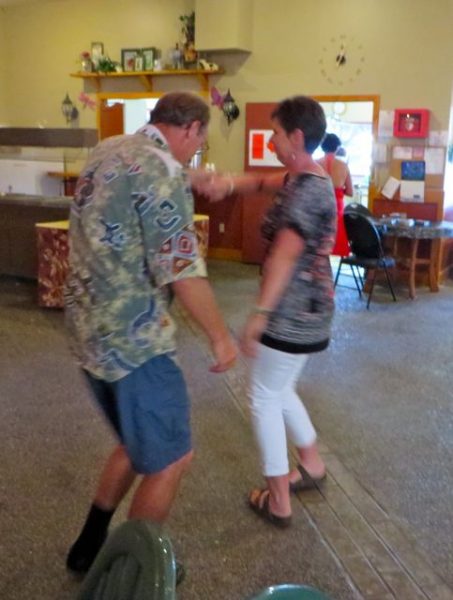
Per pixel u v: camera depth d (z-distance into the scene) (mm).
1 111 9305
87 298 1686
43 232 5180
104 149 1709
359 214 5781
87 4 8445
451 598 2023
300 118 2020
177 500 2523
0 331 4730
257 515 2439
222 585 2061
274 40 7375
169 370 1722
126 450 1819
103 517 2010
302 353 2164
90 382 1787
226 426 3186
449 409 3475
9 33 9109
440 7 6523
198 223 5641
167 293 1744
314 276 2109
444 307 5777
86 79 8641
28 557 2170
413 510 2504
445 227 6074
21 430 3105
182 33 7867
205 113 1765
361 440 3088
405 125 6801
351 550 2246
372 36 6879
